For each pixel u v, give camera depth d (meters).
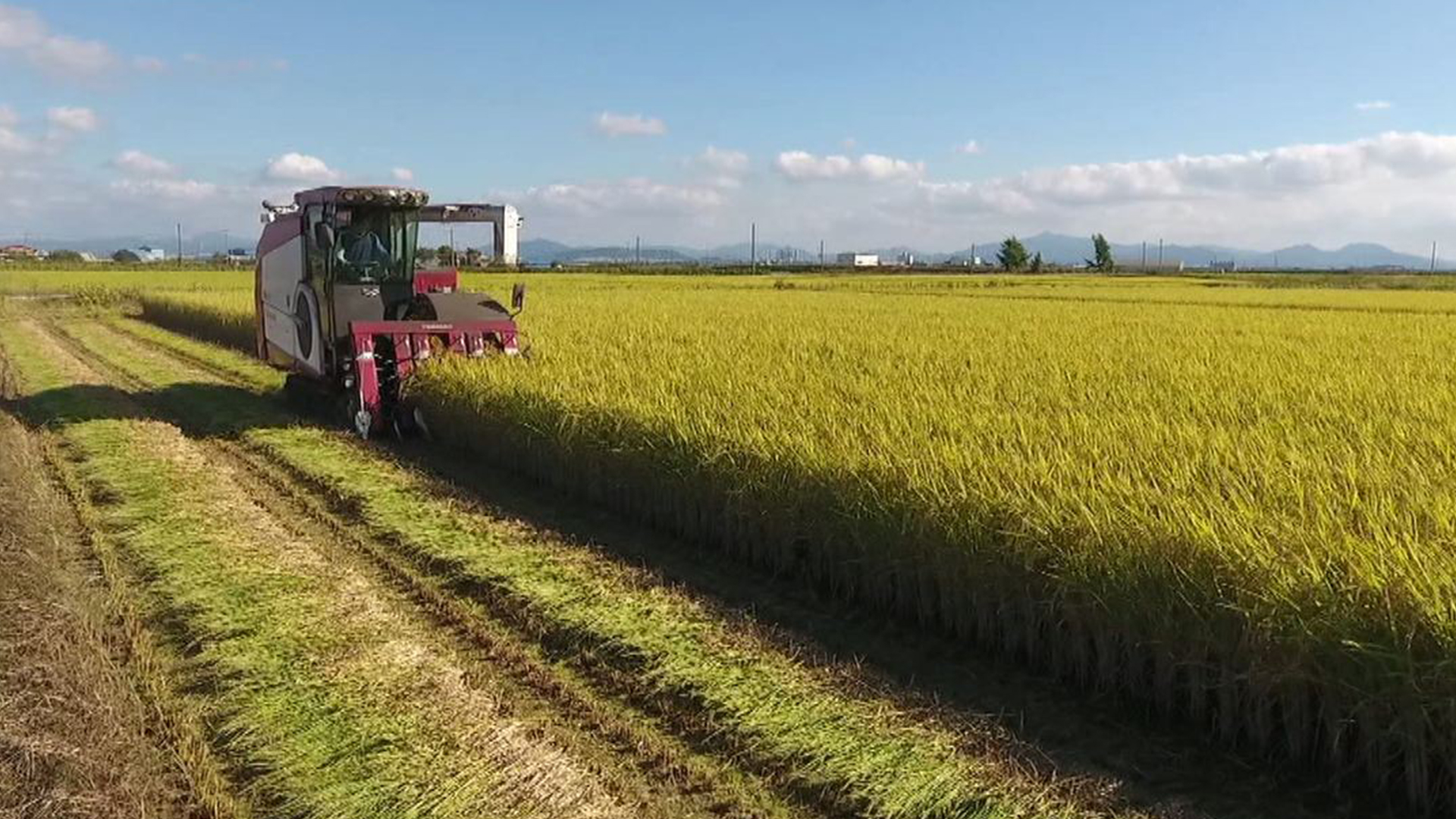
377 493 8.80
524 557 7.10
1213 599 4.37
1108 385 10.06
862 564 6.14
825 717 4.74
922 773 4.24
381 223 12.38
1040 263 92.56
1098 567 4.77
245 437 11.52
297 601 6.11
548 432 8.85
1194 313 23.69
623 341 13.99
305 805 4.06
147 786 4.12
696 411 7.83
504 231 13.04
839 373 10.65
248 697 4.93
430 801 4.03
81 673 4.80
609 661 5.54
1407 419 7.91
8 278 46.78
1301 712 4.26
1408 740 3.92
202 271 57.69
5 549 6.41
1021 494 5.32
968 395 9.16
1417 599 3.75
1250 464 6.09
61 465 9.78
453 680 5.07
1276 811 4.12
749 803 4.21
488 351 11.72
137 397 14.60
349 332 12.00
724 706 4.86
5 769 3.99
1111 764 4.48
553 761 4.33
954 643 5.74
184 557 6.87
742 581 6.77
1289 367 11.61
